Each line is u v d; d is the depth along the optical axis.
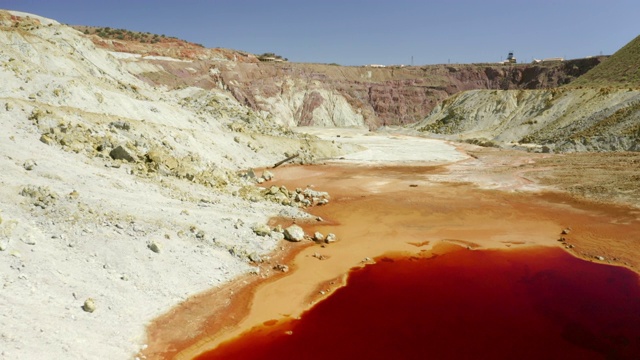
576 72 125.25
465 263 24.36
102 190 23.12
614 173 42.69
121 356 14.52
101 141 31.16
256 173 47.38
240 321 17.88
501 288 21.36
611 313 18.98
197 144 45.38
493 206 35.03
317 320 18.22
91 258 18.02
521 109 85.12
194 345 16.06
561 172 45.88
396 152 67.44
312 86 126.81
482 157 61.59
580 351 16.27
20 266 15.77
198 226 23.33
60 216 19.23
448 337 17.12
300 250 25.20
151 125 41.62
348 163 56.75
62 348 13.48
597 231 28.92
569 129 66.44
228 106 64.81
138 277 18.27
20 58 40.22
